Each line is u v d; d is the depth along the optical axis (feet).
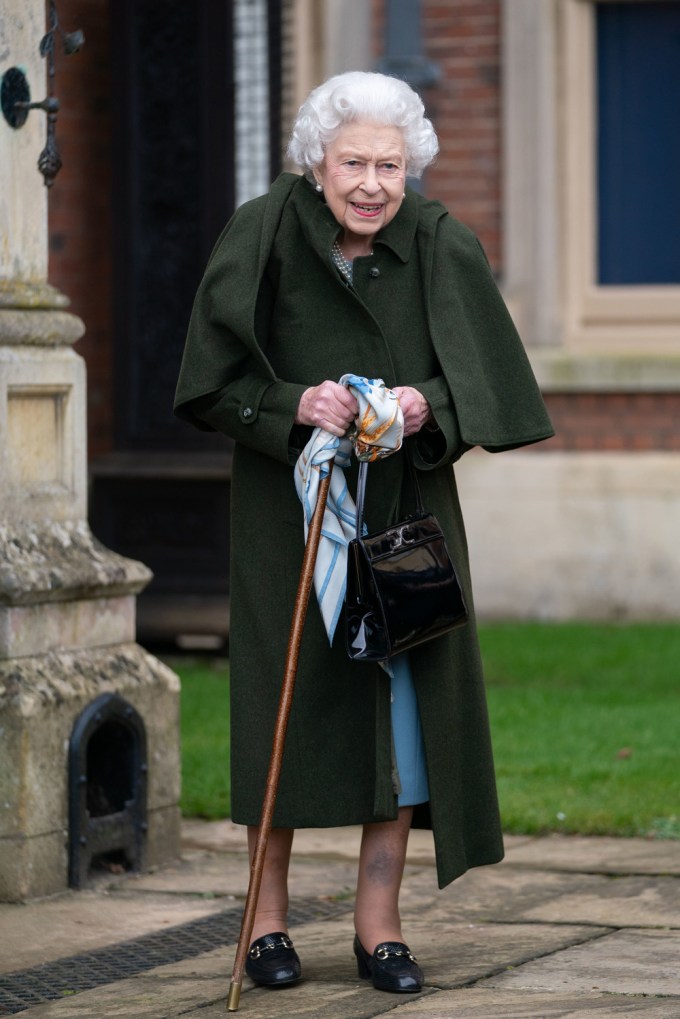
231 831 46.78
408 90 31.78
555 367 87.86
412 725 32.19
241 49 80.12
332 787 31.91
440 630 31.09
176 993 31.96
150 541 81.05
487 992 31.40
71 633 41.01
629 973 32.48
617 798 48.57
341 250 32.27
